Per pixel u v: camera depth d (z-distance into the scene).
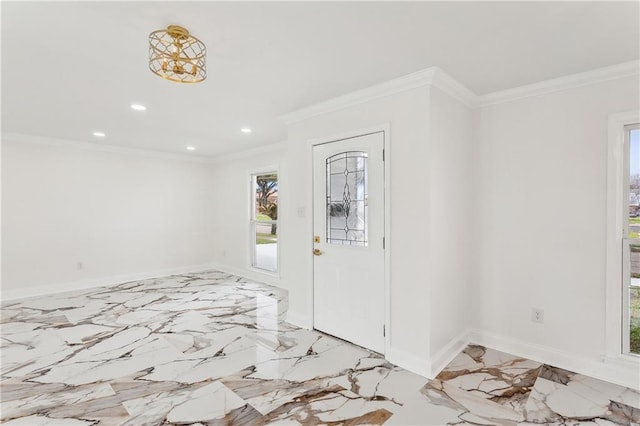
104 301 4.48
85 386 2.33
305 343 3.05
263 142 5.15
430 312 2.50
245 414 2.02
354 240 3.01
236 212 6.20
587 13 1.72
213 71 2.46
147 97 3.05
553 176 2.69
